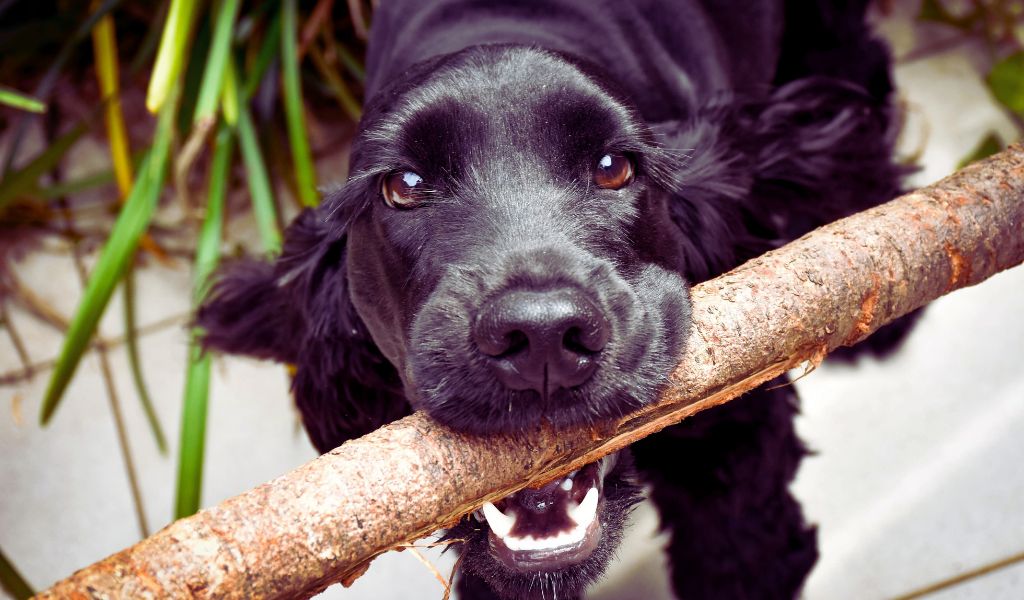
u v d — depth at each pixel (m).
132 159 0.79
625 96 0.52
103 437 0.73
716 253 0.57
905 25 0.83
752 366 0.44
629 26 0.61
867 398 0.69
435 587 0.65
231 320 0.62
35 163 0.74
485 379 0.42
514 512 0.47
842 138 0.63
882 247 0.45
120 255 0.67
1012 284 0.72
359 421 0.58
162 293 0.78
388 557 0.66
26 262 0.80
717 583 0.63
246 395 0.74
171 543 0.38
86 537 0.70
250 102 0.79
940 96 0.79
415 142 0.48
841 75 0.74
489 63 0.49
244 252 0.78
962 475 0.66
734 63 0.68
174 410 0.74
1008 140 0.77
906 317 0.70
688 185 0.56
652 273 0.48
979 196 0.45
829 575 0.64
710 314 0.44
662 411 0.44
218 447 0.72
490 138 0.48
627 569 0.65
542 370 0.42
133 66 0.78
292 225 0.58
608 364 0.43
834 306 0.44
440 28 0.60
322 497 0.40
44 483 0.72
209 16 0.77
